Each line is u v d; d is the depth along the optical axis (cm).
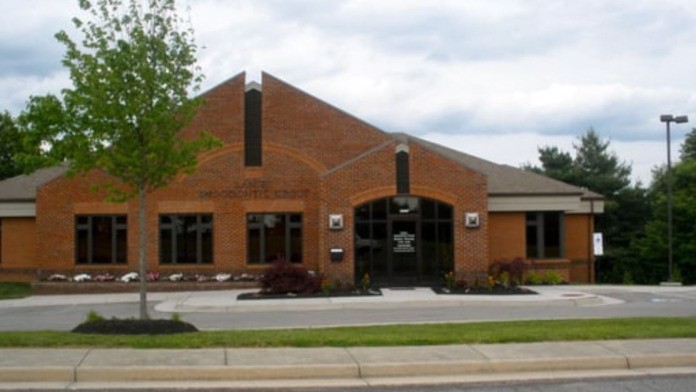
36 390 1083
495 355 1252
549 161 6506
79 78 1612
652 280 4884
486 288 2838
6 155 5284
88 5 1616
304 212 3203
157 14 1642
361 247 2961
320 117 3231
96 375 1146
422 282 2955
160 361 1205
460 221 2958
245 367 1163
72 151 1628
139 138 1641
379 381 1142
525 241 3300
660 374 1174
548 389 1083
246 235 3200
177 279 3166
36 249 3275
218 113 3219
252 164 3219
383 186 2964
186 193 3209
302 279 2780
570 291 2827
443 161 2977
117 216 3228
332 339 1378
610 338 1399
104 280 3173
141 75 1606
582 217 3731
